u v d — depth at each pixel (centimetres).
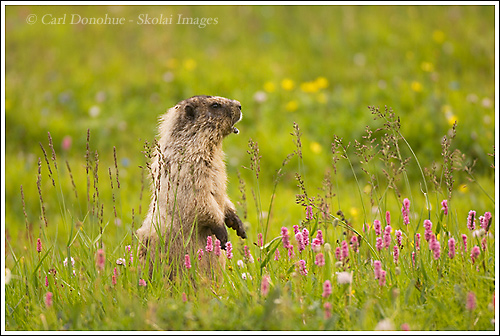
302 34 2091
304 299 632
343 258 657
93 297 666
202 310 596
